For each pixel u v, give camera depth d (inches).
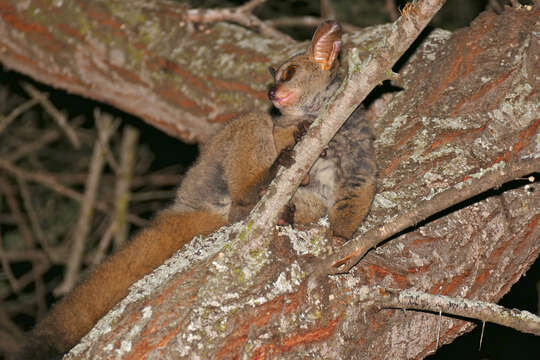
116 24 189.8
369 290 168.2
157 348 166.6
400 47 165.6
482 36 175.9
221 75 187.2
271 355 167.3
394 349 170.1
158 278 168.6
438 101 175.3
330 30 172.1
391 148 174.6
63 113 219.6
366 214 172.7
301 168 167.2
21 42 190.5
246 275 167.3
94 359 166.4
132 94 190.2
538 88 174.1
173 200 179.6
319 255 168.2
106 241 205.3
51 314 173.6
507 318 167.2
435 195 166.7
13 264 228.5
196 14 189.0
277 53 186.5
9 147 226.5
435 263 170.6
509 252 172.6
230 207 178.4
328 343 168.1
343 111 166.6
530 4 177.9
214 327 166.7
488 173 166.6
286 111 176.2
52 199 225.3
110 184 231.9
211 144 178.9
